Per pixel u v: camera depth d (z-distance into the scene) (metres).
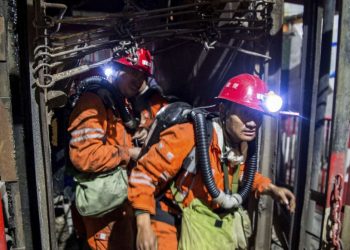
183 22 2.21
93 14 4.08
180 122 1.88
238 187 2.07
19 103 2.00
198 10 2.25
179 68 3.49
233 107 1.82
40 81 1.89
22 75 1.96
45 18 1.88
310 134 2.67
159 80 3.77
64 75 1.96
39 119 1.95
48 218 2.03
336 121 2.37
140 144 2.55
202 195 1.93
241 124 1.81
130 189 1.84
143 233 1.78
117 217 2.55
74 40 2.10
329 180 2.45
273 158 2.67
